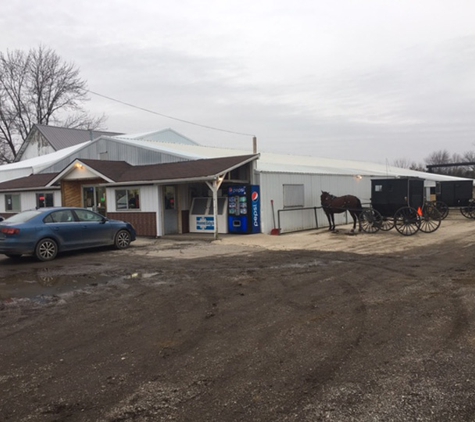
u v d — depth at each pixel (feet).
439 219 61.05
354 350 15.66
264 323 19.19
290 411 11.54
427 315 19.54
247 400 12.23
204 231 59.00
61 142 140.56
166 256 39.91
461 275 28.27
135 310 21.97
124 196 59.77
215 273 31.12
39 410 12.00
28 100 159.94
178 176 53.11
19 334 18.74
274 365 14.58
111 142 71.87
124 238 45.65
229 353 15.80
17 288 28.09
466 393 12.21
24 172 90.27
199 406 11.99
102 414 11.70
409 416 11.08
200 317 20.40
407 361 14.53
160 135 108.06
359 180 81.51
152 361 15.30
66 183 67.97
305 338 17.08
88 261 38.06
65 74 165.27
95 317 20.98
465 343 16.01
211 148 83.97
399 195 55.01
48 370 14.78
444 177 130.31
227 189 57.72
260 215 57.47
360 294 23.84
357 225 70.13
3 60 154.10
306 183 66.08
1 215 81.76
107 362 15.34
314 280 27.91
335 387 12.82
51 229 39.17
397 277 28.22
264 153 91.40
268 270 31.86
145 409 11.91
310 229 65.57
